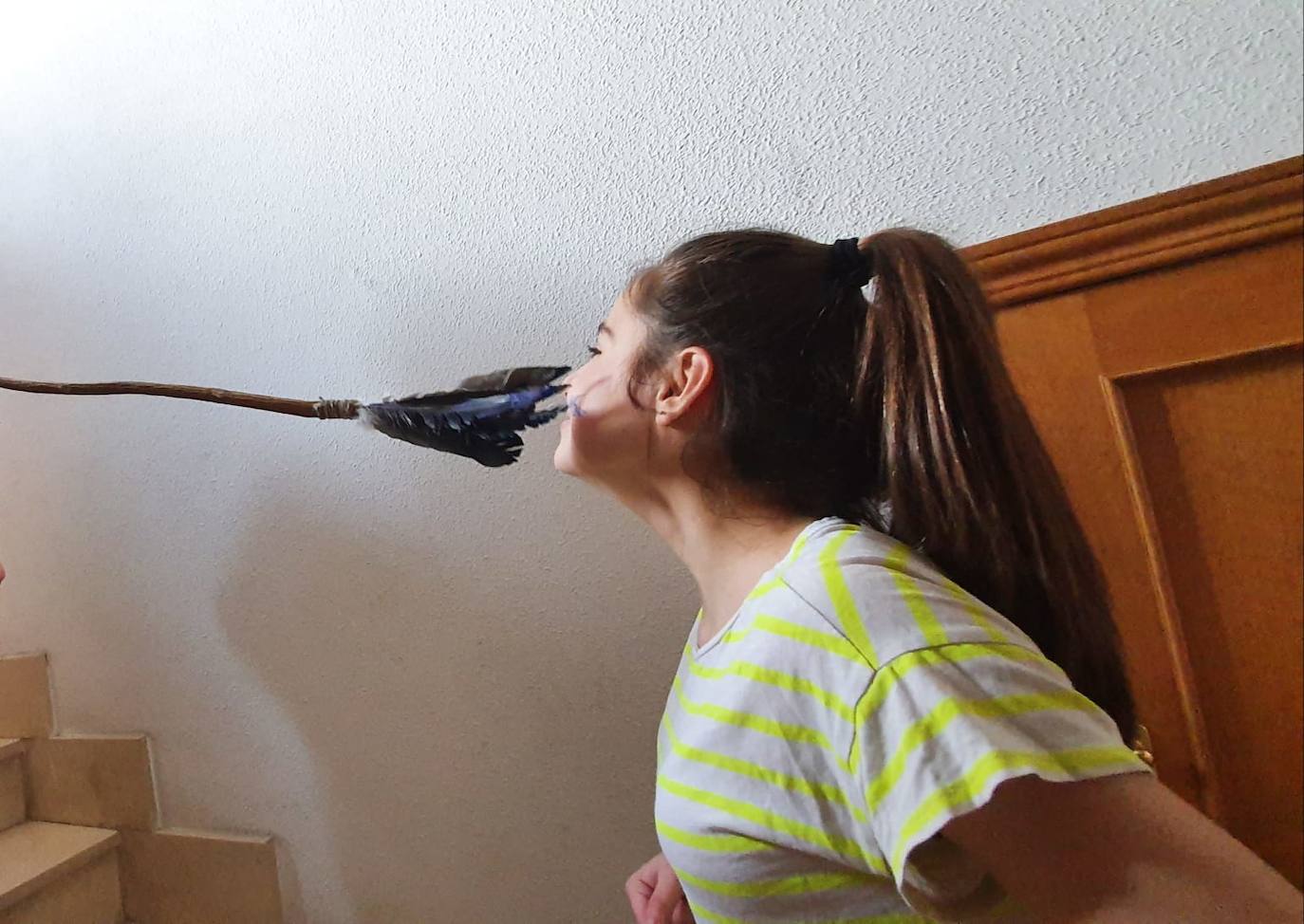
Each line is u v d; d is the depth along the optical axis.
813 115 0.88
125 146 1.18
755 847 0.53
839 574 0.52
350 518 1.10
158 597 1.21
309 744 1.16
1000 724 0.44
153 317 1.18
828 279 0.63
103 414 1.22
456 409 0.73
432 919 1.12
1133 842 0.42
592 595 1.01
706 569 0.66
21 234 1.25
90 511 1.24
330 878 1.16
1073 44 0.79
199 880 1.21
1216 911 0.41
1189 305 0.77
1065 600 0.58
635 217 0.95
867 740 0.46
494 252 1.01
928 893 0.46
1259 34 0.74
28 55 1.23
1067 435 0.83
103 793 1.26
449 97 1.01
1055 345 0.82
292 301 1.11
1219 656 0.80
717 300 0.61
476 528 1.05
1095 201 0.80
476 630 1.06
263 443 1.14
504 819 1.07
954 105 0.83
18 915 1.11
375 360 1.07
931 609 0.49
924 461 0.57
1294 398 0.76
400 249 1.05
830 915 0.53
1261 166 0.72
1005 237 0.82
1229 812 0.80
